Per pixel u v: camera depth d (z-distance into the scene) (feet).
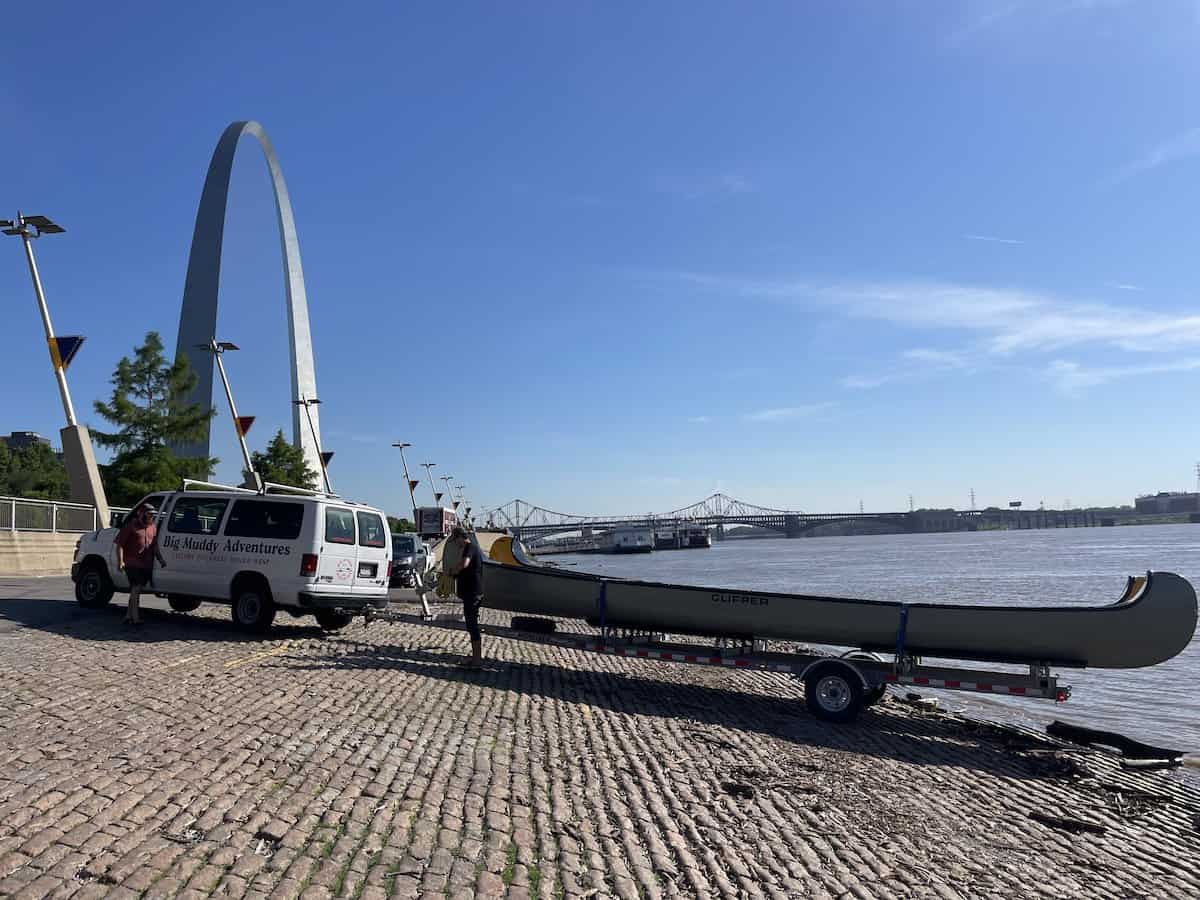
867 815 23.49
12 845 14.62
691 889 16.90
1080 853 22.15
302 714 25.82
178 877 14.40
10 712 22.74
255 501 41.52
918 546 559.79
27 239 93.40
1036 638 35.53
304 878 15.01
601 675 44.14
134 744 20.90
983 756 33.01
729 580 200.85
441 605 67.21
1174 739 42.50
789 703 41.04
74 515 95.86
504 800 20.42
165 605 50.37
